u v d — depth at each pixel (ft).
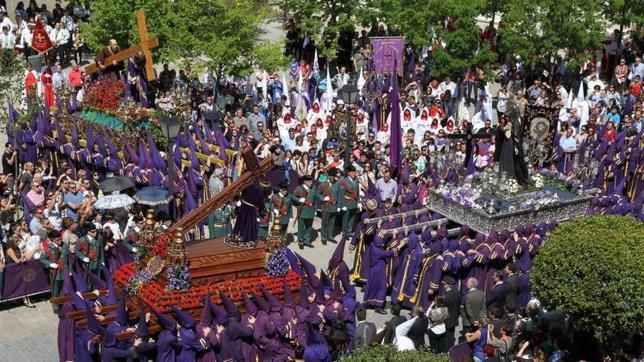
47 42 144.05
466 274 88.43
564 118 136.46
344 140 119.14
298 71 148.77
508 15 150.41
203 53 139.74
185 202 99.60
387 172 105.81
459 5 144.77
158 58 138.92
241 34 134.00
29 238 88.38
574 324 76.79
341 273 81.97
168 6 135.44
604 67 167.63
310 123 130.21
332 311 75.25
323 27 164.25
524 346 75.82
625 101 145.28
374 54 132.05
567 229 77.05
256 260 81.00
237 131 117.19
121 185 94.79
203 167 103.96
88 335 73.15
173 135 91.15
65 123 114.21
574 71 157.48
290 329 75.31
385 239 89.71
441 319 78.64
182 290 76.74
